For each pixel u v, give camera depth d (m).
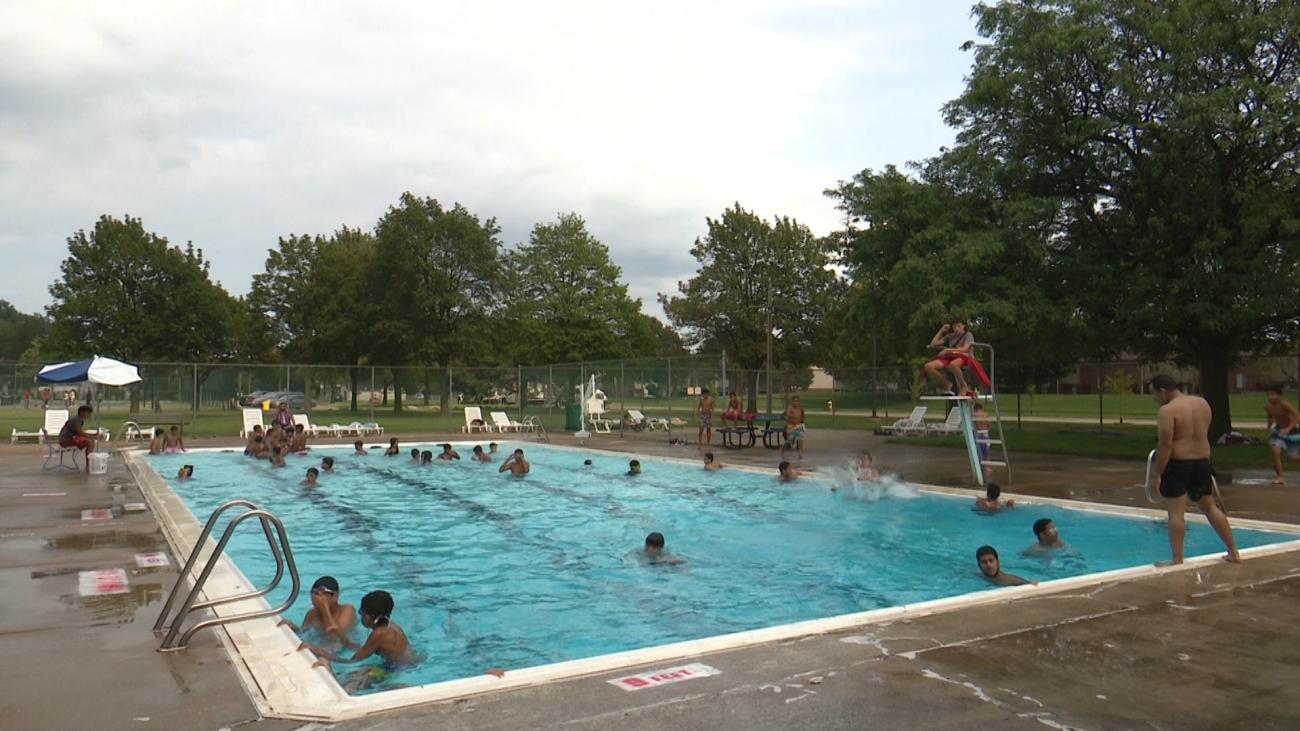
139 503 12.41
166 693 4.38
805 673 4.68
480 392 38.38
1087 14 19.66
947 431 26.00
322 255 54.47
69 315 43.75
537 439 29.31
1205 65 18.95
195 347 46.81
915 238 20.94
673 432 31.55
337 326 48.88
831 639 5.36
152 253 46.12
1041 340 22.25
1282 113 16.98
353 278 51.22
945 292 19.70
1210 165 18.58
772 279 45.34
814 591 8.05
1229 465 16.80
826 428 33.72
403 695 4.32
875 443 25.67
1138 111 19.48
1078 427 30.36
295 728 3.90
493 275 49.41
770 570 8.97
